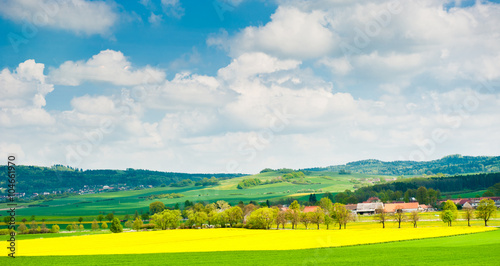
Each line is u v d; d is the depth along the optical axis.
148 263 60.91
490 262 54.53
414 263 55.81
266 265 57.22
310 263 58.16
